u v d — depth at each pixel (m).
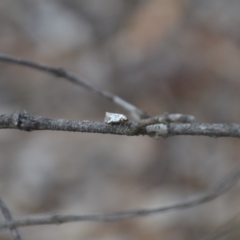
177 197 1.05
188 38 1.34
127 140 1.24
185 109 1.24
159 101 1.27
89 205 1.09
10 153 1.26
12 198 1.13
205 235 0.94
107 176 1.16
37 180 1.18
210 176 1.09
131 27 1.44
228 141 1.15
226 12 1.38
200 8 1.40
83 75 1.41
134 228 1.00
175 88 1.28
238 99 1.22
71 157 1.23
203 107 1.23
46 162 1.22
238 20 1.35
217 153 1.13
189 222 0.98
